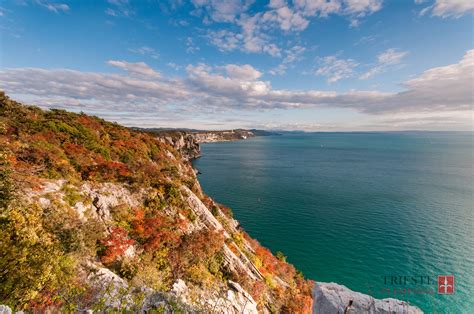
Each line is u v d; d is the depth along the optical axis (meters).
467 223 69.62
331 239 62.50
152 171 36.25
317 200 94.00
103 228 22.22
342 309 8.96
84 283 13.90
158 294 12.60
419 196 96.44
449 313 36.56
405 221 71.94
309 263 52.97
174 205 32.19
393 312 8.80
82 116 57.75
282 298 32.91
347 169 162.50
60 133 38.66
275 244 60.81
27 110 42.44
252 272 34.22
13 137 29.14
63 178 25.12
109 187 28.00
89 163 33.44
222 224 45.94
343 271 49.91
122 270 19.52
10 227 11.29
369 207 84.50
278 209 85.06
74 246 17.22
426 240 60.38
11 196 15.32
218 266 28.39
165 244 25.72
